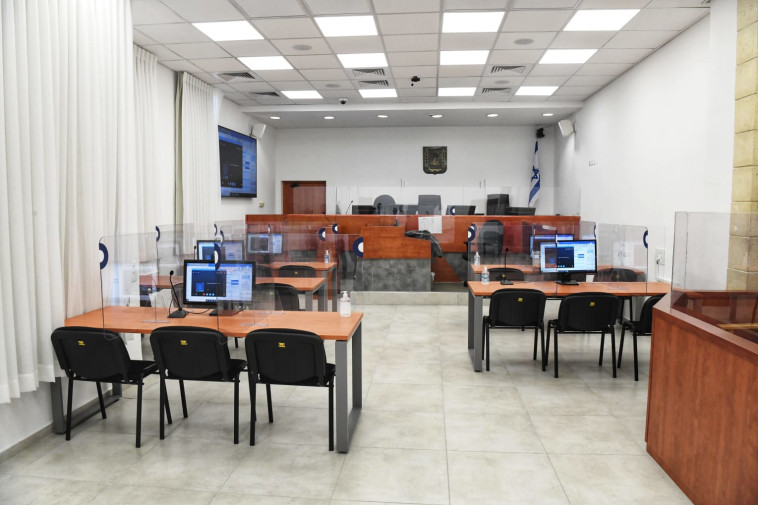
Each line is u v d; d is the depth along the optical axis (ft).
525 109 31.55
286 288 15.17
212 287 12.92
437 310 24.17
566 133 32.27
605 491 8.82
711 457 7.84
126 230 14.21
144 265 19.20
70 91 11.86
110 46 13.41
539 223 28.17
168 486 9.03
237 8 16.08
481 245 28.17
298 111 32.14
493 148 38.52
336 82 26.09
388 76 24.76
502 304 14.71
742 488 7.02
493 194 31.83
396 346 18.06
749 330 7.70
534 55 21.12
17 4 10.03
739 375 7.11
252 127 34.17
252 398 10.53
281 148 39.73
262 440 10.82
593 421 11.72
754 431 6.75
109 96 13.37
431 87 27.14
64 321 11.53
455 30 18.07
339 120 35.60
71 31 11.81
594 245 17.90
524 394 13.42
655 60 20.49
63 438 10.92
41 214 10.53
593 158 28.53
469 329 17.33
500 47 20.04
